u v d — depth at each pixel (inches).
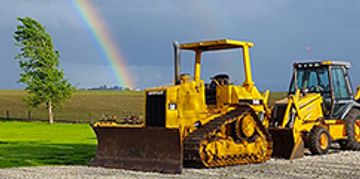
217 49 606.5
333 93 693.9
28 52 1796.3
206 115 564.1
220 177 470.3
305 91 693.9
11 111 2283.5
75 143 879.1
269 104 638.5
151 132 517.3
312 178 464.4
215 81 583.2
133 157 534.0
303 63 718.5
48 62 1813.5
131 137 535.5
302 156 622.8
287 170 514.3
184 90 552.7
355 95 753.0
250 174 489.1
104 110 2404.0
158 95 545.0
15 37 1808.6
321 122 668.7
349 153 669.9
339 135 692.7
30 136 1081.4
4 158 639.8
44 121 1855.3
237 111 564.4
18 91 3863.2
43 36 1815.9
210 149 528.4
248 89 592.4
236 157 554.9
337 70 709.3
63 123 1749.5
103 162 552.1
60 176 478.0
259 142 574.2
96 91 4170.8
